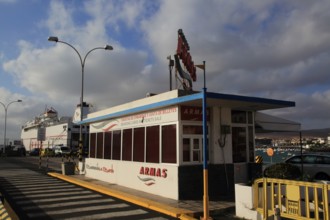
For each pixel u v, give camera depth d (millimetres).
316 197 6992
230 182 12344
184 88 14250
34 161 40750
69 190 14539
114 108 16594
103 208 10570
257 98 11227
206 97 9680
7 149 64250
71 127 55438
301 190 7949
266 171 9906
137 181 13875
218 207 10023
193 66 16016
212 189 11938
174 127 11938
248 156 13242
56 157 52688
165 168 12102
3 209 7973
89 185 15312
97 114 18781
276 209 7168
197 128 12164
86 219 9094
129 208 10602
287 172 9594
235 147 12922
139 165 13789
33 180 18594
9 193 13594
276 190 8391
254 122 13609
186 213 9367
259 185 8766
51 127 65062
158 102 12273
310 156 16672
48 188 15188
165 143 12375
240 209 9078
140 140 13992
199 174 11750
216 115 12391
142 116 13938
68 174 20484
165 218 9273
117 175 15625
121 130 15656
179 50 14336
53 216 9422
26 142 85438
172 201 11102
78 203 11414
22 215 9531
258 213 8539
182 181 11438
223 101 11031
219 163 12242
